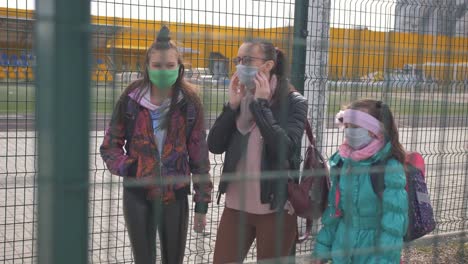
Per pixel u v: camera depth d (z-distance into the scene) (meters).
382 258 2.43
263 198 2.71
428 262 3.55
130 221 2.89
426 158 4.63
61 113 1.16
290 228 2.90
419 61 2.13
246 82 2.57
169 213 2.91
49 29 1.13
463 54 2.91
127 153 2.95
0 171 5.15
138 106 2.85
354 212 2.49
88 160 1.20
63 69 1.15
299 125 2.68
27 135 4.48
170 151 2.87
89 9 1.17
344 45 1.67
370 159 2.51
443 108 2.12
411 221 2.53
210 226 4.50
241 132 2.77
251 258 4.07
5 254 4.15
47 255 1.19
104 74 1.74
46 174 1.17
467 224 4.33
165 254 2.99
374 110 2.57
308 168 2.80
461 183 4.79
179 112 2.85
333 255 1.90
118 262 3.81
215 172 4.78
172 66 2.48
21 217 4.88
